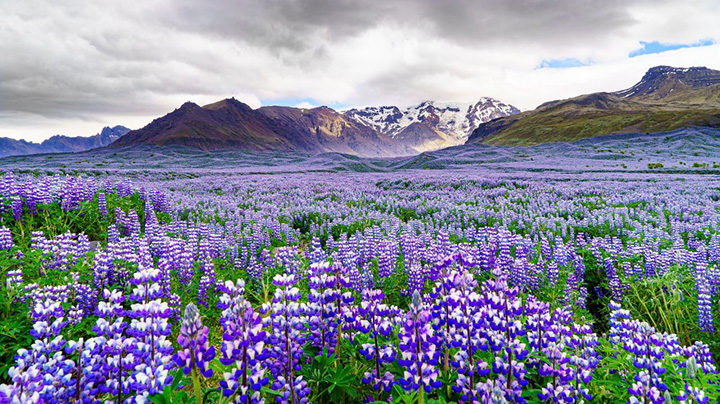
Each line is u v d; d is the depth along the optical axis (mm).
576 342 4102
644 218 15938
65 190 11250
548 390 3189
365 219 17219
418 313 2875
